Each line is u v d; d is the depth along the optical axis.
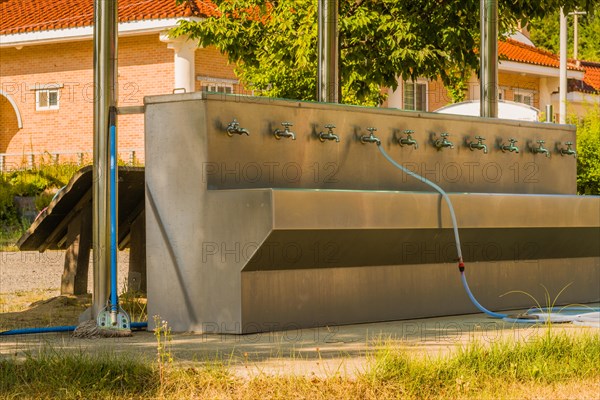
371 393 7.87
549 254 15.48
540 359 9.20
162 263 12.10
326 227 11.78
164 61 36.41
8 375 8.32
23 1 43.28
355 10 22.42
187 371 8.50
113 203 11.89
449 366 8.66
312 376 8.47
